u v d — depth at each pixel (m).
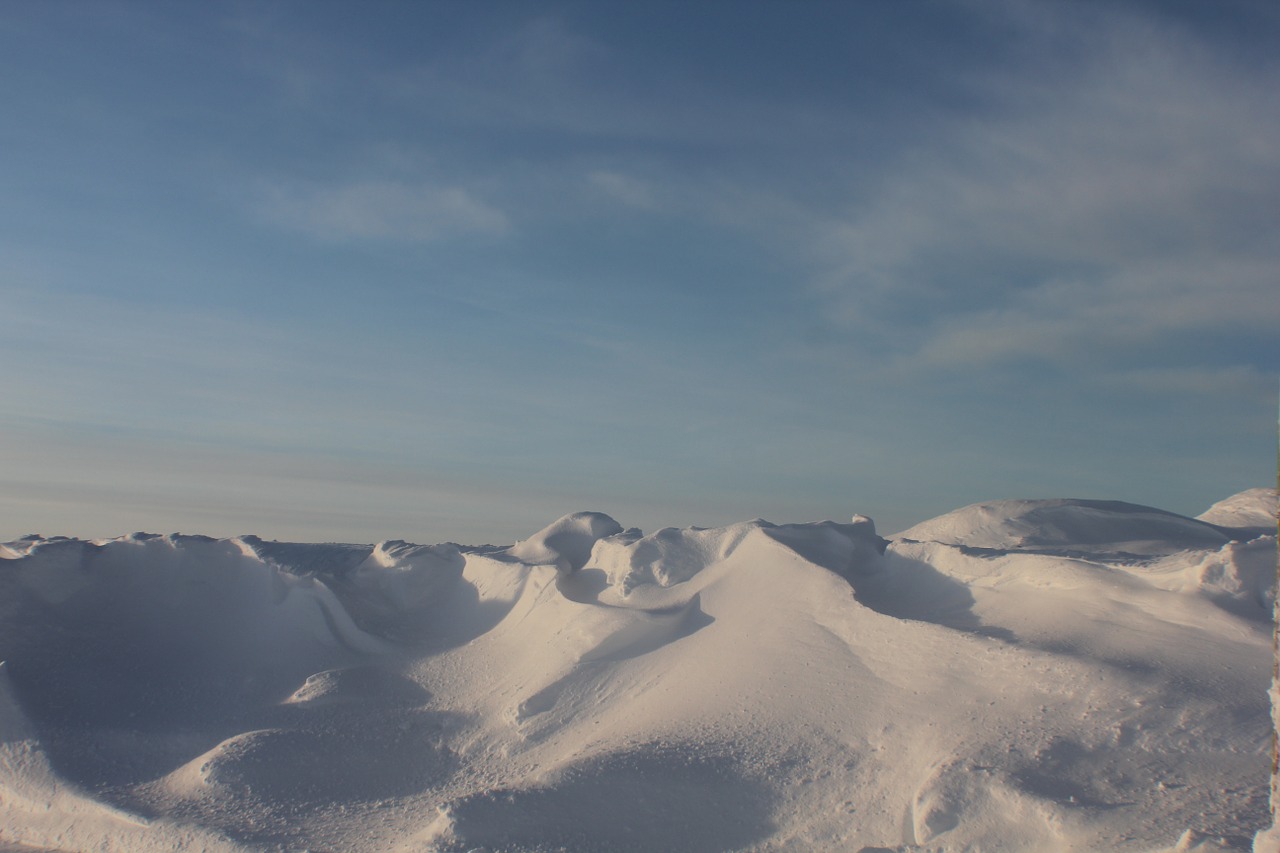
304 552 32.53
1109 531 30.81
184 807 19.20
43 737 22.41
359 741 22.08
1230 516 35.38
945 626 19.95
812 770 16.98
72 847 18.83
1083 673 16.66
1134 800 13.15
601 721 21.50
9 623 27.56
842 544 27.28
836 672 19.98
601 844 15.36
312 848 17.31
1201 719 14.77
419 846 15.44
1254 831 11.41
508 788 16.50
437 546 33.31
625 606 26.11
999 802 13.85
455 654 27.25
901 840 14.66
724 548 27.78
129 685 26.34
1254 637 16.72
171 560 31.64
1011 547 28.88
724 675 21.23
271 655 28.08
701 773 17.14
